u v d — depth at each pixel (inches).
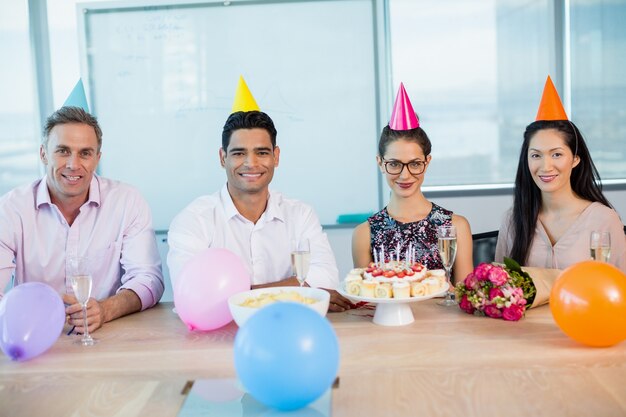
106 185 77.9
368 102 129.5
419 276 58.7
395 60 130.0
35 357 51.3
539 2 129.2
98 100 129.9
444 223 79.4
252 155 69.7
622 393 40.4
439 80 130.6
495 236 87.8
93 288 76.5
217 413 39.5
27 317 49.9
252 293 58.1
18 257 75.1
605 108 130.0
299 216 78.2
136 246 75.2
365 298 55.6
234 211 74.6
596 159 131.0
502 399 40.1
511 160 131.8
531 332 53.9
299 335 37.6
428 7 129.1
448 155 132.3
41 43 130.3
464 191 130.7
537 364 46.1
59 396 42.9
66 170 70.6
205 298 56.1
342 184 130.6
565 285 49.5
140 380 45.4
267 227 76.6
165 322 61.8
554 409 38.5
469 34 129.7
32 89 130.7
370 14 128.1
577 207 76.8
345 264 131.4
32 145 131.8
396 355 48.9
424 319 59.1
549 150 74.6
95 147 72.6
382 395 41.3
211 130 130.0
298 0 127.6
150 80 129.4
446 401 40.1
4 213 73.5
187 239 72.1
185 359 49.8
